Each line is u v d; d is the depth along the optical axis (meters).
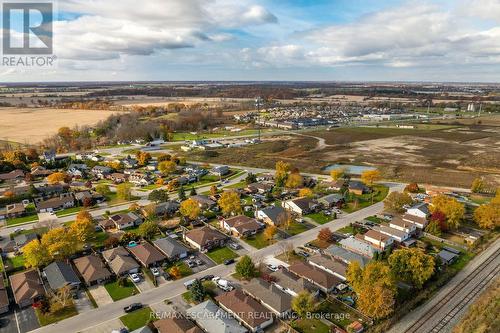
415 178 155.75
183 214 106.81
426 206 109.06
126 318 64.19
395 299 67.31
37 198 127.69
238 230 97.31
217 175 163.88
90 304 68.50
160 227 102.25
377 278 66.56
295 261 83.75
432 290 71.56
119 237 94.56
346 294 71.38
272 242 94.31
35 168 164.75
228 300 67.19
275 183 144.38
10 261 84.94
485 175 159.88
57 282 72.69
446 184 147.12
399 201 112.25
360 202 124.56
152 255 83.50
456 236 97.06
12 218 111.81
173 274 76.94
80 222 93.38
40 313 65.56
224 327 59.06
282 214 103.56
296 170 154.88
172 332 57.84
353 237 94.12
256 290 70.44
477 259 84.75
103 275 76.12
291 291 70.56
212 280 76.56
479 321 61.56
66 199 122.50
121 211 117.31
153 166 174.00
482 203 122.69
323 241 93.69
